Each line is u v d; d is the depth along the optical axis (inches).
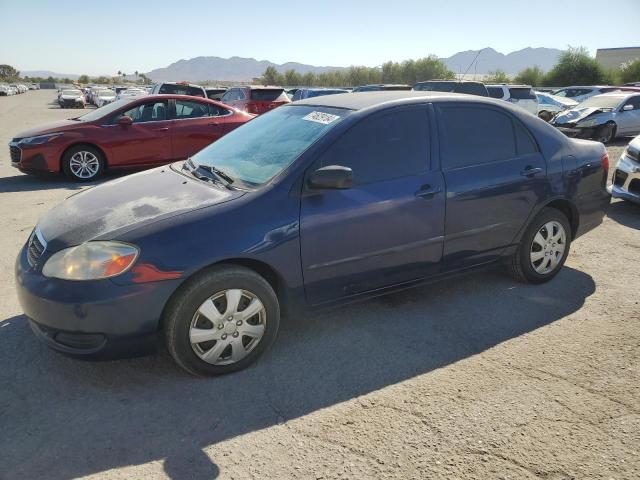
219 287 115.3
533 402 111.4
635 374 122.0
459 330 144.3
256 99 687.7
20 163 338.3
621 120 581.6
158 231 112.3
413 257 142.8
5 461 94.0
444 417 106.4
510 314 153.7
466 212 148.9
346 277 133.3
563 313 154.4
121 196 133.3
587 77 1608.0
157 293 109.9
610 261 199.8
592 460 94.6
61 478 90.2
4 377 120.2
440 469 92.1
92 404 110.7
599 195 180.1
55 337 112.7
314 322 148.9
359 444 98.7
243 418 106.5
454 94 158.7
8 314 151.4
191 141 376.8
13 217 257.4
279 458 95.1
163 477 90.4
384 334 142.0
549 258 172.9
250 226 118.0
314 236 125.3
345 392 115.6
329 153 129.7
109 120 356.5
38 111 1205.7
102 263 108.4
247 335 121.5
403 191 137.1
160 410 108.8
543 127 169.2
